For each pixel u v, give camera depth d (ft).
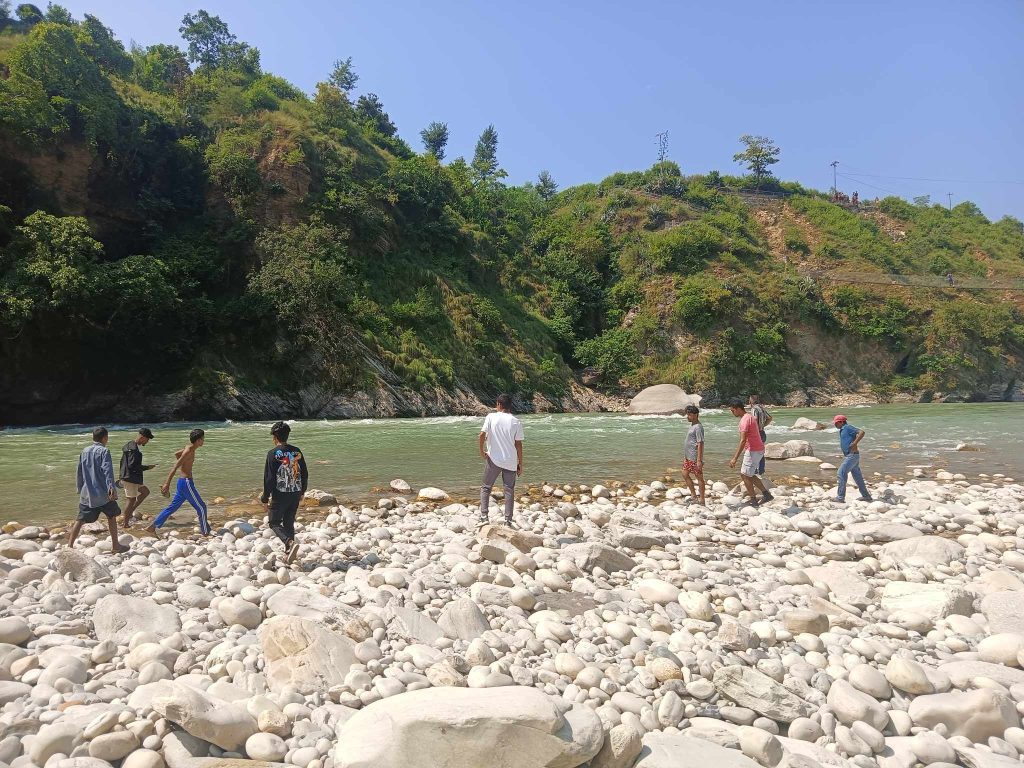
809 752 13.00
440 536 29.43
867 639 18.01
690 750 12.48
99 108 134.31
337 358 134.41
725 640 17.54
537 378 172.14
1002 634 17.57
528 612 20.49
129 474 32.17
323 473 52.08
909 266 273.54
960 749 13.28
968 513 36.70
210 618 18.24
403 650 16.52
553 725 11.93
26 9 180.34
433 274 172.35
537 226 252.01
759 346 207.82
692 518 35.04
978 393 219.61
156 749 11.84
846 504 39.65
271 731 12.57
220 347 129.70
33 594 19.70
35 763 11.25
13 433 92.53
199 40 245.24
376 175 188.65
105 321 116.88
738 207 295.69
